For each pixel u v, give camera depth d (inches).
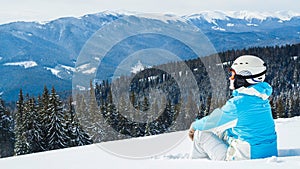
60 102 646.5
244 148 105.2
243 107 103.3
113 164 108.9
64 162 123.0
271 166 81.1
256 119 105.0
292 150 114.7
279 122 189.8
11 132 847.7
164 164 99.2
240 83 105.3
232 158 106.5
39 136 664.4
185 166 92.6
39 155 140.6
